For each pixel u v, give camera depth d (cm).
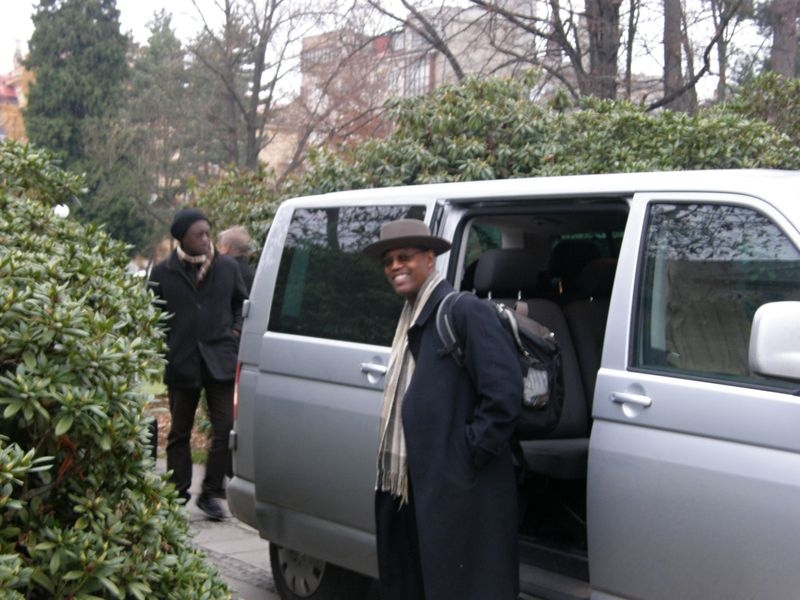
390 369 424
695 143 780
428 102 843
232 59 2825
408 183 845
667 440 362
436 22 1772
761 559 332
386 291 493
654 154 787
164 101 3319
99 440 313
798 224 354
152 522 327
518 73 1548
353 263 516
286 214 573
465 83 843
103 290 382
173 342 710
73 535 302
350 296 512
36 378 305
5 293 319
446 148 826
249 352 564
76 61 4069
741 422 343
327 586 541
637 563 367
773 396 337
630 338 386
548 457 468
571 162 782
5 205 448
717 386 353
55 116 4066
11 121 4956
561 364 443
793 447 329
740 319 362
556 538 491
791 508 326
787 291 352
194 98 3241
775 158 778
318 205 553
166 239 3841
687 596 353
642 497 365
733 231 373
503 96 833
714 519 345
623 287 393
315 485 509
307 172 922
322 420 505
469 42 1716
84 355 314
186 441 734
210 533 728
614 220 512
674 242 388
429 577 391
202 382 733
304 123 2616
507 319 397
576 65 1560
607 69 1517
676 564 355
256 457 546
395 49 1983
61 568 298
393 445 414
